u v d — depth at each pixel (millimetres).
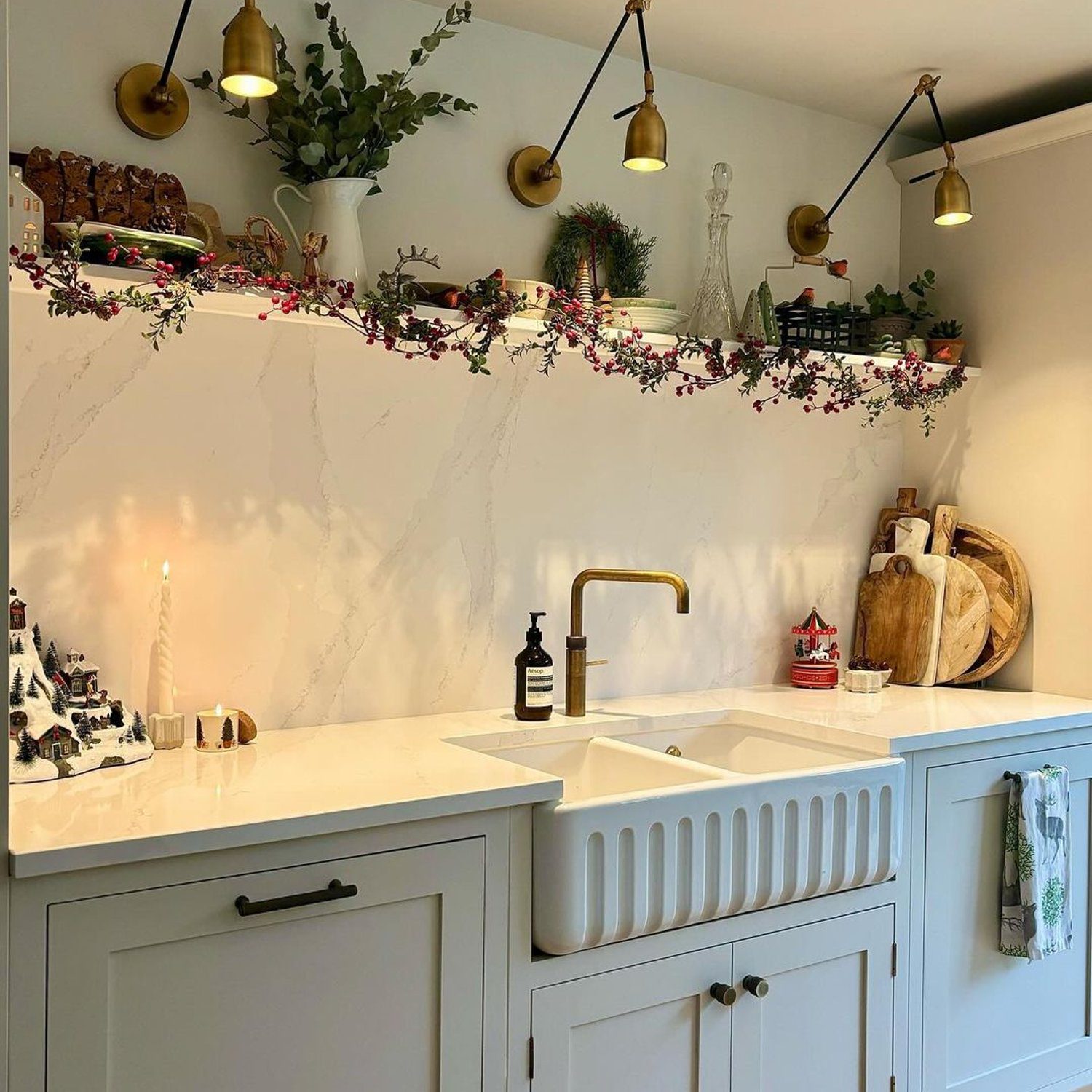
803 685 2896
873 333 3014
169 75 2062
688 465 2799
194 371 2131
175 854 1471
